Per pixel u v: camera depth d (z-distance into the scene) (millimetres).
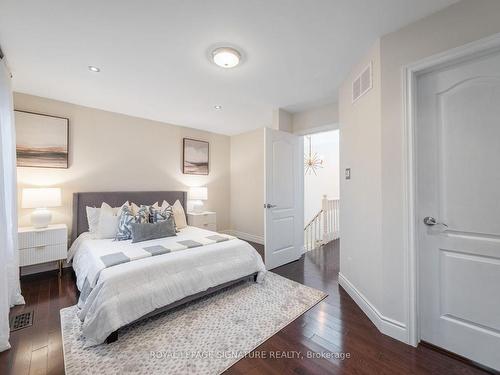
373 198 1979
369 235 2053
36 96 3018
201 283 2211
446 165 1615
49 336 1774
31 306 2209
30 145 2961
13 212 2232
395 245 1767
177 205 3854
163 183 4242
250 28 1769
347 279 2570
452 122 1591
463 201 1560
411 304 1680
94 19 1658
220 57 2107
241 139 5148
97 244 2633
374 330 1866
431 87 1663
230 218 5391
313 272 3162
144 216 3129
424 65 1618
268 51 2066
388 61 1808
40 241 2719
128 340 1729
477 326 1522
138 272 1921
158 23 1706
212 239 2844
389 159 1797
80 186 3355
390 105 1791
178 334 1806
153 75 2486
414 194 1672
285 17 1652
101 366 1477
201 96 3051
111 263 1978
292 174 3596
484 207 1490
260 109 3551
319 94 2986
